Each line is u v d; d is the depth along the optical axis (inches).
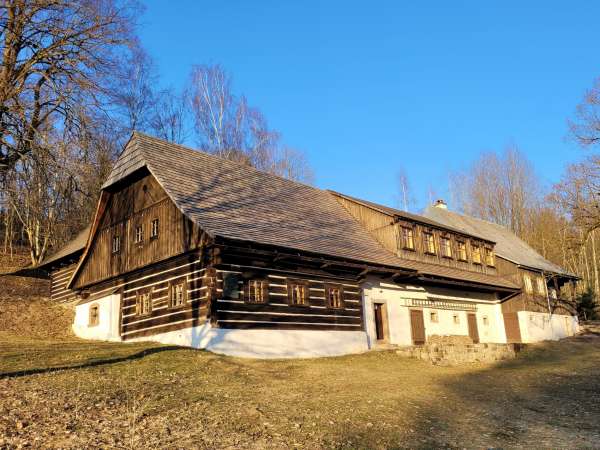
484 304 1249.4
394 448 311.7
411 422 370.0
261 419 358.3
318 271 788.6
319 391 462.9
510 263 1314.0
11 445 277.1
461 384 546.9
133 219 810.2
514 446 322.7
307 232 819.4
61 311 1000.2
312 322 751.7
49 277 1258.0
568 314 1496.1
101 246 878.4
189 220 687.7
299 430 337.7
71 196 898.1
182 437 310.8
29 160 786.8
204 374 499.2
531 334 1262.3
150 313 740.0
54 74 849.5
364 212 1067.9
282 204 892.0
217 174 853.2
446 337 922.7
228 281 653.9
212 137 1644.9
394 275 927.0
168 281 718.5
